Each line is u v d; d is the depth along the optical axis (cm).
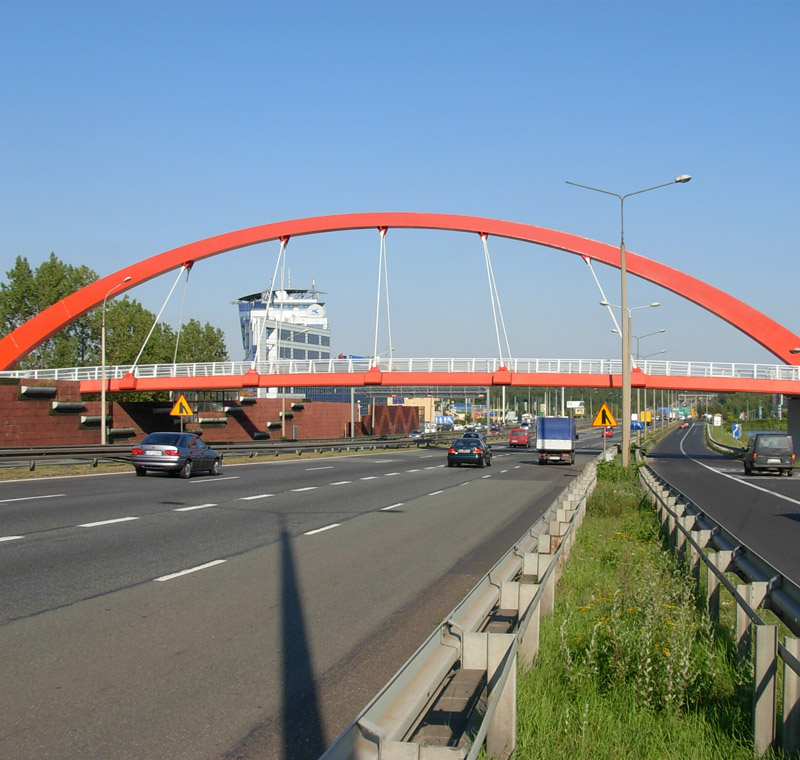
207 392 7850
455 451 4419
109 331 8869
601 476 2978
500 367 5900
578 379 5847
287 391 10431
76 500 2006
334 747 289
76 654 678
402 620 833
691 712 557
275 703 570
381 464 4500
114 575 1033
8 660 655
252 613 848
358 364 6084
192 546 1298
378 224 6862
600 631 675
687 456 6438
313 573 1094
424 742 417
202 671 641
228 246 6956
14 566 1075
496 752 444
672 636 635
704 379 5750
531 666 600
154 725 521
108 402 5738
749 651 656
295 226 6944
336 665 667
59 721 523
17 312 8500
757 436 4188
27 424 4984
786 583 633
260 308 14400
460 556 1274
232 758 471
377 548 1344
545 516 1166
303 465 4200
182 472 2880
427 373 5969
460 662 497
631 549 1296
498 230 6725
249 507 1941
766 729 490
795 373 5691
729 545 906
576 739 486
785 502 2539
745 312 6162
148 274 6869
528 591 625
